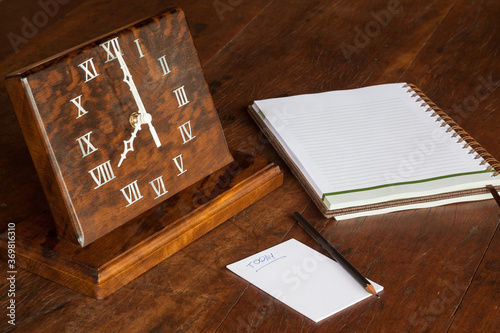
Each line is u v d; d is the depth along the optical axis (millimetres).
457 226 1271
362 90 1497
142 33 1184
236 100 1520
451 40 1739
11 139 1405
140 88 1189
